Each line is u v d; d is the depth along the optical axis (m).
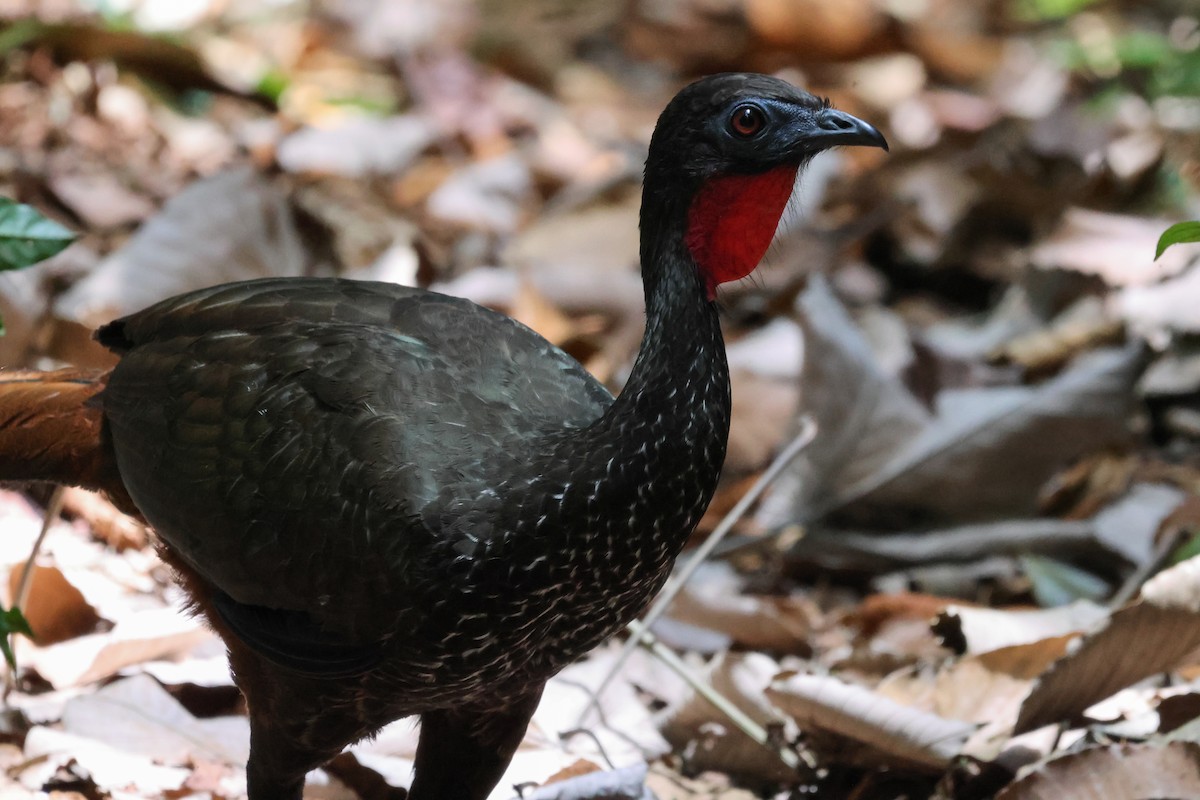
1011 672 8.53
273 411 6.77
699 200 6.58
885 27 18.69
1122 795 7.28
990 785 8.00
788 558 10.73
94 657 8.60
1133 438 11.46
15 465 7.39
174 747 8.17
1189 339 12.35
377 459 6.55
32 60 14.79
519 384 7.07
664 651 8.70
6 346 10.76
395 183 14.98
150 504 7.02
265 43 17.83
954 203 14.62
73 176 13.34
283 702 6.93
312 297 7.30
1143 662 7.83
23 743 8.21
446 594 6.43
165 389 7.05
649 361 6.54
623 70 19.39
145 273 11.30
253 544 6.69
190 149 14.57
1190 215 13.94
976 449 10.68
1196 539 9.44
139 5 16.28
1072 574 10.25
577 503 6.39
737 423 11.33
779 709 8.46
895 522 10.80
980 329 13.18
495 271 13.07
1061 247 13.11
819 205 14.18
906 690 8.59
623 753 8.66
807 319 11.04
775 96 6.57
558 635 6.70
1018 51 19.53
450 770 7.40
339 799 8.18
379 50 18.30
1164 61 16.98
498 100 17.72
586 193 14.41
